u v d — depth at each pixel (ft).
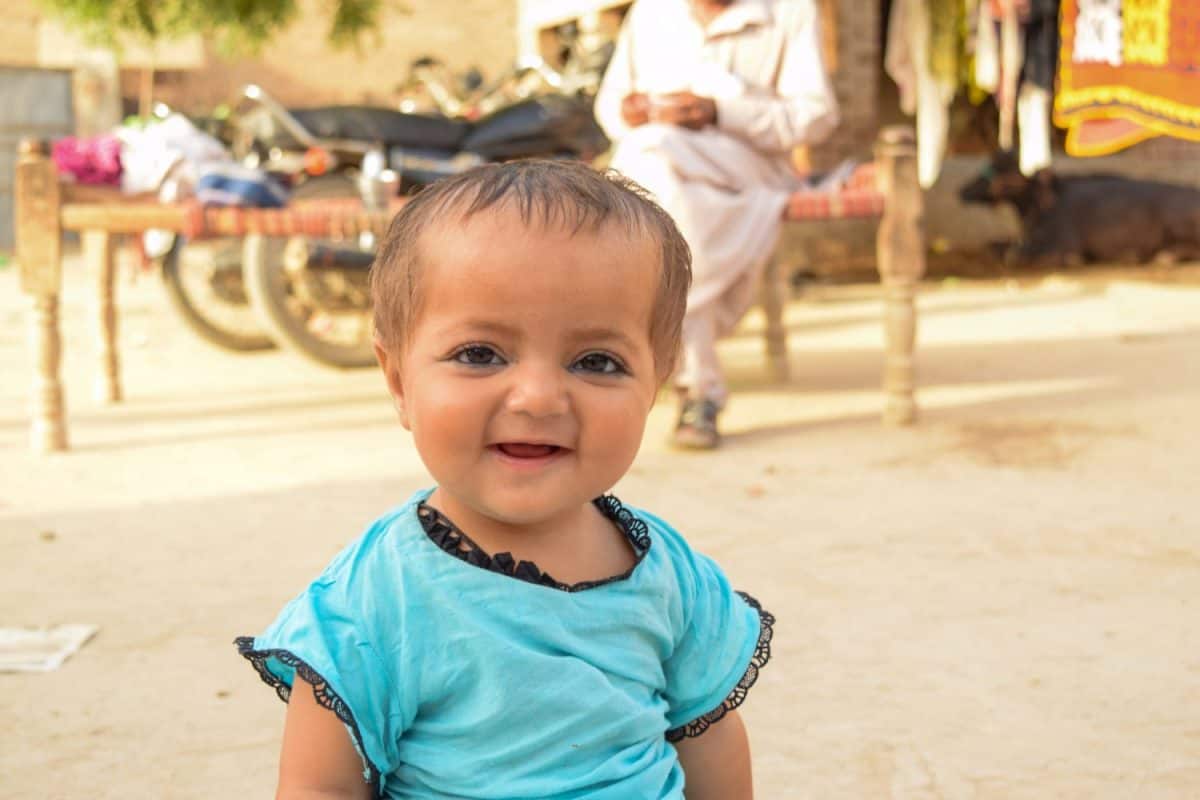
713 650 4.48
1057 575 9.77
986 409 16.53
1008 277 34.91
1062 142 41.24
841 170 17.21
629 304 3.79
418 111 22.24
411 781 4.11
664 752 4.28
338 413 17.03
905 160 15.14
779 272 18.63
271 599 9.42
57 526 11.50
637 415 3.86
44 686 7.82
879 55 39.32
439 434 3.76
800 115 14.52
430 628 3.96
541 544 4.16
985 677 7.83
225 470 13.71
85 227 14.29
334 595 4.09
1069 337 23.25
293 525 11.48
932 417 16.06
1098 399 17.03
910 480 12.88
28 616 9.07
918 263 15.30
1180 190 37.40
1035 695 7.55
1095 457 13.75
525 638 3.95
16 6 50.42
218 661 8.23
